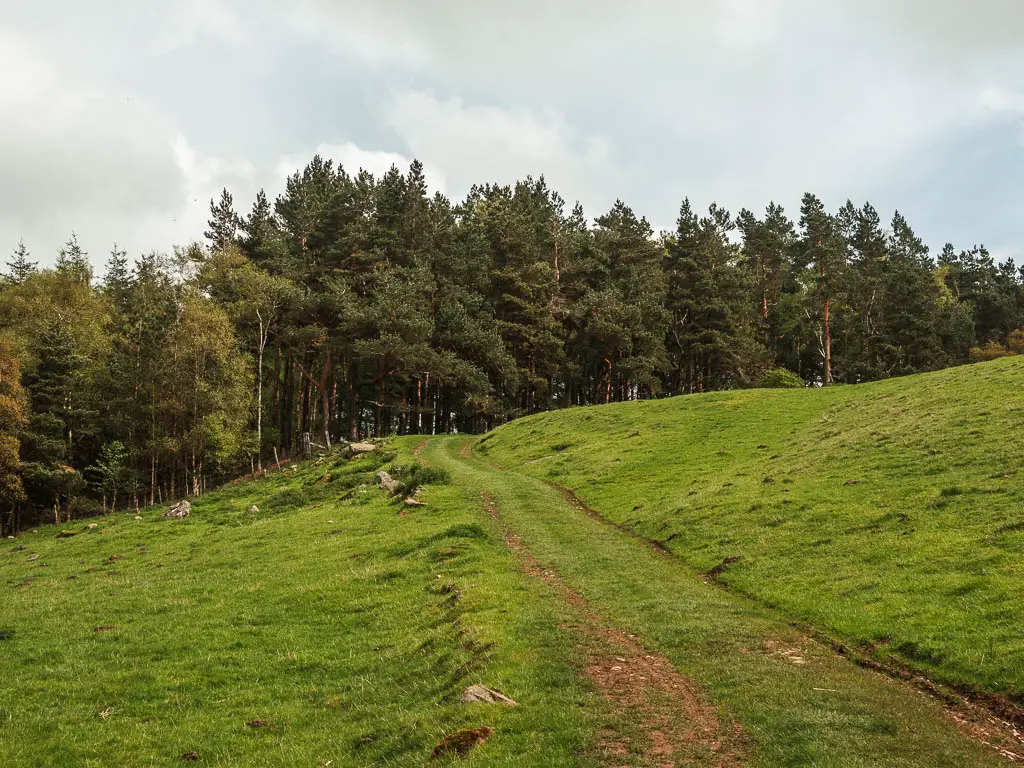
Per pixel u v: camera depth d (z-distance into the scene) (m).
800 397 65.19
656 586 23.30
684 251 111.19
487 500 40.62
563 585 23.66
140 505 77.69
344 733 14.41
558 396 121.81
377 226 98.94
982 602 17.30
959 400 41.72
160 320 75.00
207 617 24.00
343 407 108.88
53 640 22.14
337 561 30.20
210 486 83.44
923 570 20.38
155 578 31.47
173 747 14.62
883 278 116.25
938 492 26.52
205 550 36.97
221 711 16.47
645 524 33.69
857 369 105.44
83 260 99.56
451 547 29.19
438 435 84.31
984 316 133.25
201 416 70.50
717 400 68.75
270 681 18.30
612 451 54.31
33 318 76.12
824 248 104.38
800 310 118.69
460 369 86.69
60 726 15.68
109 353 76.56
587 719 12.67
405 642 19.50
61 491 67.31
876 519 25.64
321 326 87.25
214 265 86.75
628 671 15.39
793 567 23.45
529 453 61.47
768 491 32.88
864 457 34.69
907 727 12.23
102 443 77.12
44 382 68.88
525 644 16.95
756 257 130.12
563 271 110.12
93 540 45.22
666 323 104.06
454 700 14.42
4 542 53.59
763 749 11.52
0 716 16.22
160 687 17.98
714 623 18.86
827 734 11.80
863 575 21.19
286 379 99.19
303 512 45.19
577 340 105.19
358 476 54.09
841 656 16.70
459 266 99.88
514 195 130.88
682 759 11.20
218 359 70.38
